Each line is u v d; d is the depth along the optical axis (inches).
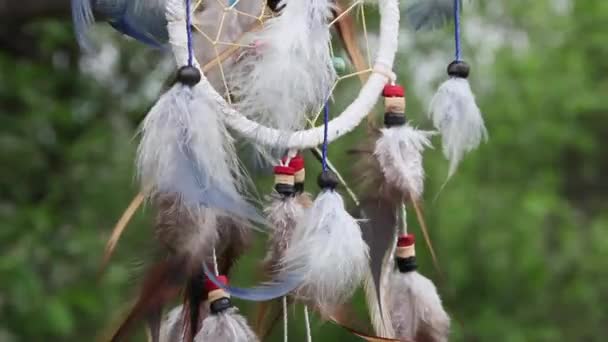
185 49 61.0
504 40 214.1
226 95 62.4
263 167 72.0
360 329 66.9
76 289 141.8
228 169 58.8
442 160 153.6
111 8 68.6
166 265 59.4
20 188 156.6
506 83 201.0
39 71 162.1
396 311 70.3
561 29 226.1
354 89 76.9
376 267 67.7
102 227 150.9
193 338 63.3
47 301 138.8
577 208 262.1
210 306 61.7
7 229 146.7
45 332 140.7
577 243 207.5
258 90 60.0
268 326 69.2
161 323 62.4
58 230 151.1
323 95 62.5
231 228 63.9
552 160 220.2
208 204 57.1
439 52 170.7
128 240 68.5
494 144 195.8
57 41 154.9
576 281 203.5
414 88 159.6
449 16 76.0
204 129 57.6
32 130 157.6
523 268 183.5
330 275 61.5
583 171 254.8
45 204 154.3
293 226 63.8
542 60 213.8
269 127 61.2
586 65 226.2
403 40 163.8
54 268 146.6
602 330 205.5
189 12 59.2
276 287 61.3
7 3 136.6
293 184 64.8
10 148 155.8
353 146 70.9
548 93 209.0
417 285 70.4
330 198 62.7
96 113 164.1
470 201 179.8
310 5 61.5
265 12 65.4
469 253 179.3
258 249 71.8
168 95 58.1
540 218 188.5
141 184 59.1
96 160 158.1
